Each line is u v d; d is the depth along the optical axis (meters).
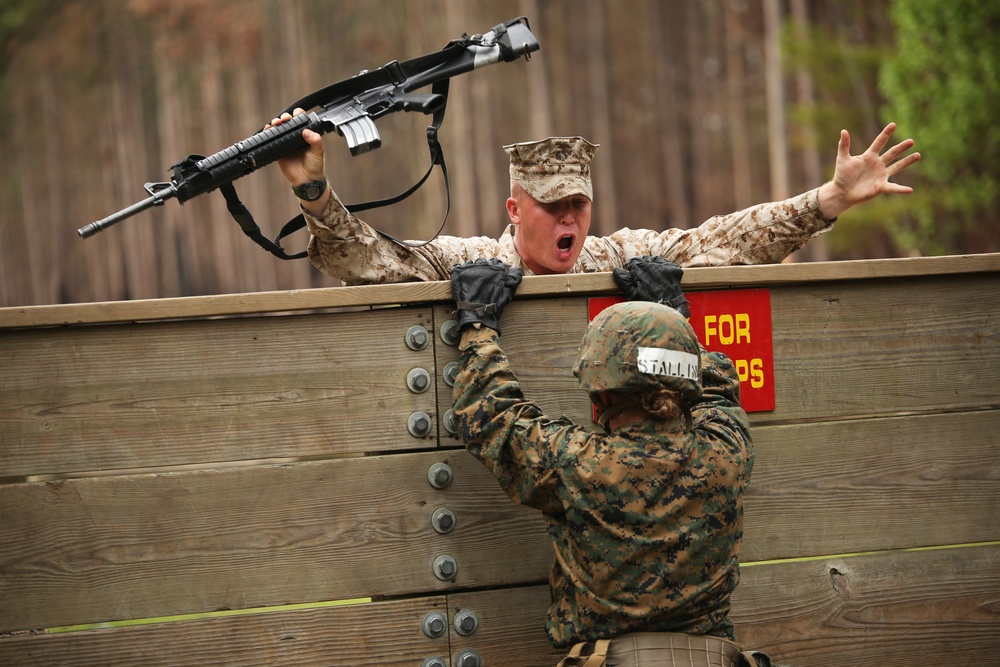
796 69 51.66
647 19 94.69
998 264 8.16
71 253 111.56
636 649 6.53
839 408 8.14
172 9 94.12
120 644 7.26
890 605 8.14
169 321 7.40
